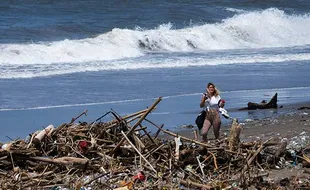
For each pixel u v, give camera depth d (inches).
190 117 1379.2
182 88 1785.2
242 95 1689.2
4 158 844.0
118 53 2541.8
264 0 4293.8
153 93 1701.5
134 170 822.5
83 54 2454.5
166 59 2444.6
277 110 1471.5
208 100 1077.8
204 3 4109.3
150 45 2758.4
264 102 1515.7
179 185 781.3
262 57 2522.1
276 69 2217.0
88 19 3376.0
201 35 2984.7
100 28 3075.8
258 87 1825.8
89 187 765.9
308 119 1341.0
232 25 3184.1
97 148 876.6
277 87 1831.9
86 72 2113.7
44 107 1502.2
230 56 2566.4
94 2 4020.7
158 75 2049.7
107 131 919.7
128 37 2682.1
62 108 1491.1
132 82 1895.9
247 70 2185.0
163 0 4151.1
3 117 1381.6
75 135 912.9
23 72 2060.8
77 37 2866.6
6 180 784.3
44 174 801.6
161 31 2888.8
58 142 892.6
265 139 1111.6
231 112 1446.9
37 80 1929.1
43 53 2358.5
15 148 855.7
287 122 1304.1
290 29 3324.3
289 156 931.3
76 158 830.5
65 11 3695.9
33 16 3469.5
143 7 3870.6
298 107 1513.3
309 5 4288.9
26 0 3998.5
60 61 2351.1
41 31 2871.6
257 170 855.7
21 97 1627.7
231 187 775.7
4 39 2672.2
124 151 871.1
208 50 2856.8
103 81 1915.6
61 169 832.9
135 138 898.1
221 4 4126.5
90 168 833.5
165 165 842.8
